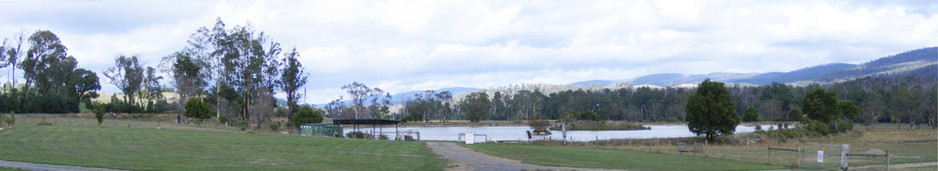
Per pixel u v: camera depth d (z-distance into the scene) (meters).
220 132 42.25
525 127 105.06
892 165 26.78
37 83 84.06
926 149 39.44
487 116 164.50
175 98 89.44
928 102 85.75
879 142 47.62
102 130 37.69
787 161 28.55
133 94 92.19
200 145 29.27
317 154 26.48
